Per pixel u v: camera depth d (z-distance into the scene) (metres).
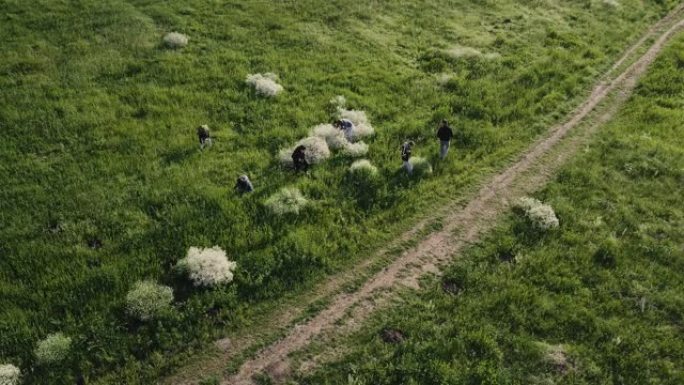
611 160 25.84
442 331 16.55
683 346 16.56
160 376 15.13
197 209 20.67
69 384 14.81
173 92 28.36
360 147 24.84
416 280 18.58
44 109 26.11
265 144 25.30
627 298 18.19
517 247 20.06
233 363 15.54
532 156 26.09
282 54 33.41
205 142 24.56
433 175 23.92
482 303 17.53
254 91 29.25
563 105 30.89
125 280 17.61
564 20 42.94
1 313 16.42
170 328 16.36
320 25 37.50
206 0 38.97
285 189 21.59
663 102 32.00
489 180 24.14
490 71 33.78
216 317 16.77
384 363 15.50
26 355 15.35
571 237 20.66
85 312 16.62
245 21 36.72
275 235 19.78
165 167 23.12
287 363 15.59
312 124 26.95
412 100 30.06
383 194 22.17
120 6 36.56
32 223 19.94
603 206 22.70
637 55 38.25
